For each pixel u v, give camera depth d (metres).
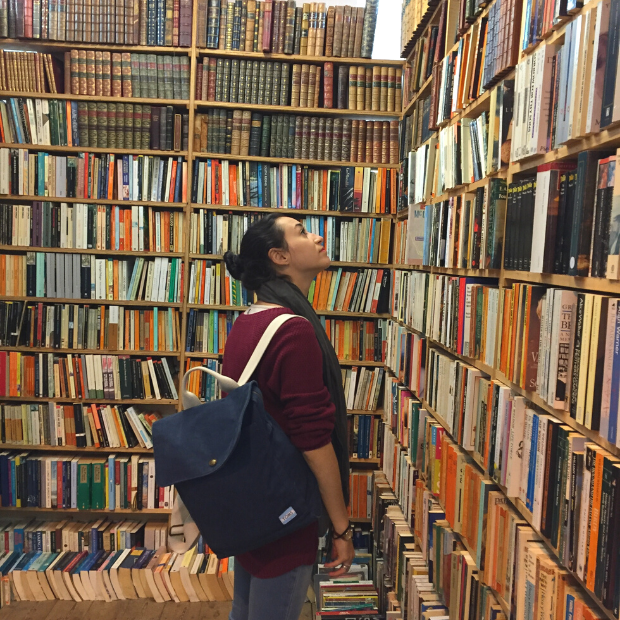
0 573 3.07
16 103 3.28
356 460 3.48
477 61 1.83
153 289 3.37
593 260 1.10
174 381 3.49
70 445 3.40
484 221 1.71
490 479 1.65
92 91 3.30
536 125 1.35
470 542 1.74
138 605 3.06
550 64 1.32
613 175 1.03
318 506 1.34
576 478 1.12
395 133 3.39
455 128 2.02
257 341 1.38
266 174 3.39
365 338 3.48
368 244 3.43
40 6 3.21
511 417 1.45
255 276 1.54
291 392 1.33
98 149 3.31
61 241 3.32
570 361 1.19
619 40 1.01
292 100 3.37
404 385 2.94
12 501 3.36
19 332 3.32
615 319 1.02
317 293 3.43
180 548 1.45
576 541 1.12
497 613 1.50
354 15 3.33
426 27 2.77
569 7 1.23
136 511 3.40
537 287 1.34
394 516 2.68
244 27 3.31
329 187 3.42
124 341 3.39
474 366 1.86
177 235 3.37
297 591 1.38
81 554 3.31
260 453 1.28
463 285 1.90
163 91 3.33
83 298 3.35
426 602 2.00
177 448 1.32
